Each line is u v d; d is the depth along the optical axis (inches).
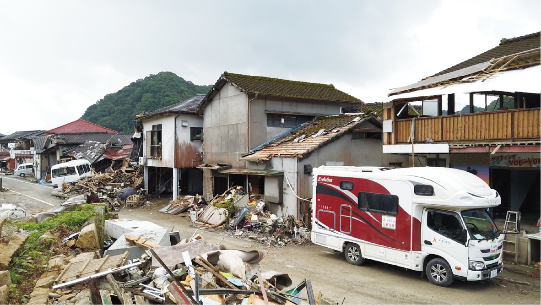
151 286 288.2
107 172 1245.1
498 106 540.7
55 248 367.9
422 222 393.7
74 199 829.8
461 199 359.6
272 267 443.5
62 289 266.7
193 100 1130.7
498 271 377.7
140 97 2459.4
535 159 482.6
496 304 332.8
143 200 999.0
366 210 440.1
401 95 532.4
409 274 420.5
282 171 674.2
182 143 973.2
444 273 376.8
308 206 640.4
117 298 262.8
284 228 601.3
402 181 405.1
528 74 418.3
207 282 280.4
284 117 870.4
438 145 508.1
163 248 332.5
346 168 502.0
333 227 478.9
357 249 452.4
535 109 413.4
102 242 441.4
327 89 1003.9
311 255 502.6
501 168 526.9
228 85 868.6
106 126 2377.0
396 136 572.1
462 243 361.1
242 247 543.8
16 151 2021.4
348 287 375.6
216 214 693.3
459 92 445.4
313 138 721.6
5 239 319.0
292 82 968.9
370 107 1010.1
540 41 567.5
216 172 877.8
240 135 826.8
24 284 267.1
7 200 944.3
